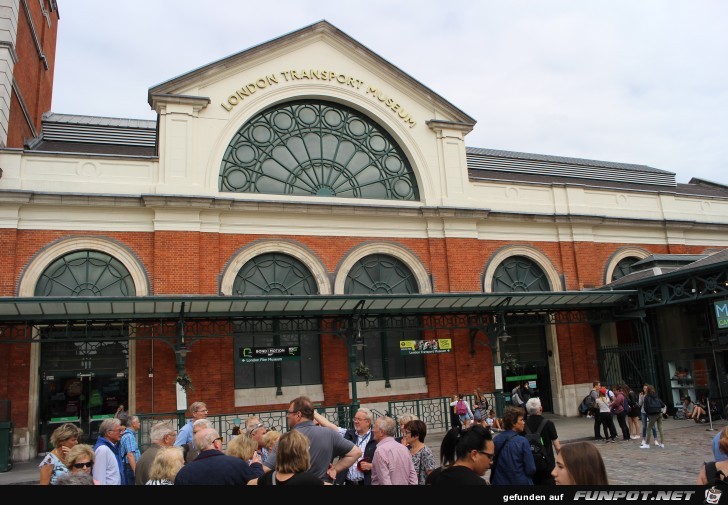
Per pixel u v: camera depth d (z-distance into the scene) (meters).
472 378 19.48
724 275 17.00
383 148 20.73
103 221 16.70
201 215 17.55
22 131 20.02
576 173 28.77
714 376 18.56
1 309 13.54
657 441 14.30
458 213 20.23
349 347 16.66
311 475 4.13
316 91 19.83
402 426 6.21
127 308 14.56
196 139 18.12
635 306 19.64
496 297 17.44
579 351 21.23
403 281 19.81
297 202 18.48
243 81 19.05
